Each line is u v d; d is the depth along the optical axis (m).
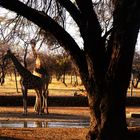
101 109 12.68
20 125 23.67
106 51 13.02
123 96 12.50
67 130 18.56
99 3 15.23
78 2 12.90
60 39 13.39
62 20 15.34
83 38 13.02
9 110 34.66
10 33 15.53
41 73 30.91
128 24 11.78
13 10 12.99
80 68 13.34
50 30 13.29
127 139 12.93
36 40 16.12
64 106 41.66
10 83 88.50
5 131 18.19
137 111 36.81
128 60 12.10
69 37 13.44
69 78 113.88
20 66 30.16
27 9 13.03
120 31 11.87
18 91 61.31
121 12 11.79
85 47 13.00
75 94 46.00
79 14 13.08
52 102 42.62
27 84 30.41
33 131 18.28
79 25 13.09
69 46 13.38
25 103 30.58
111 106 12.47
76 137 16.25
